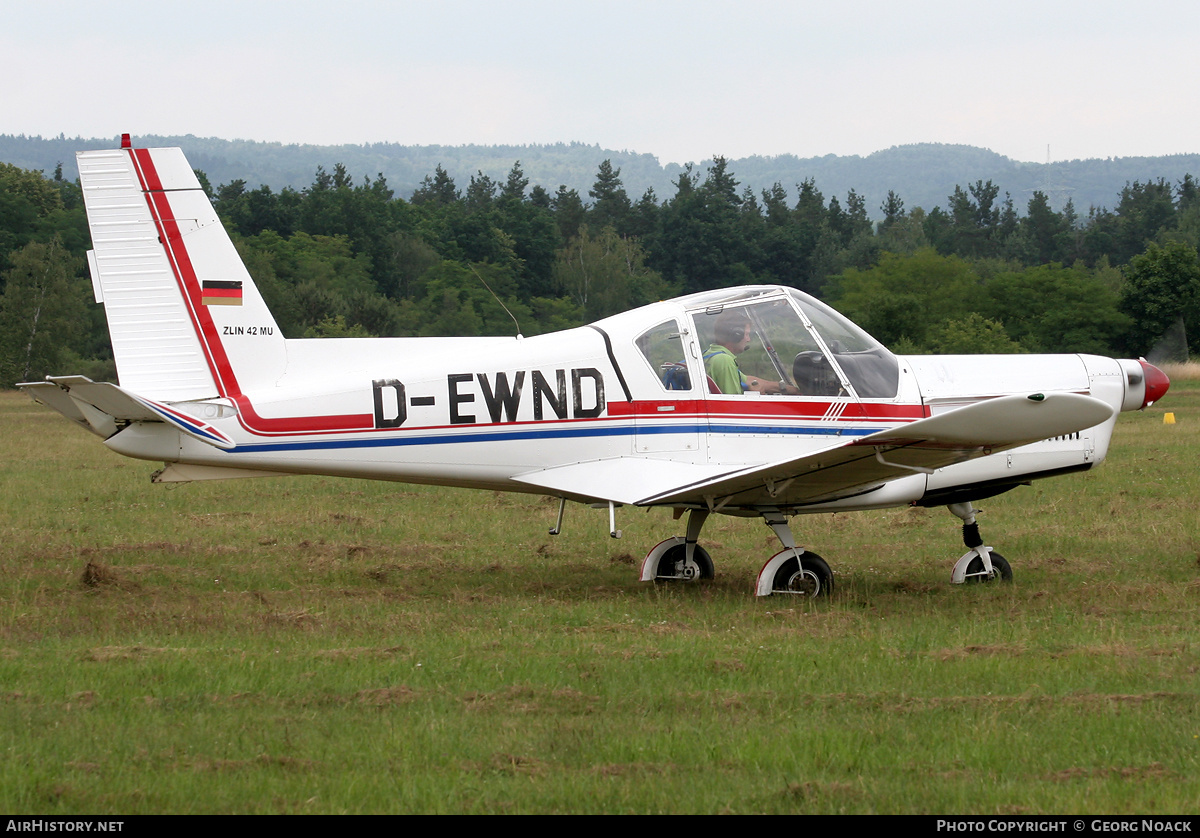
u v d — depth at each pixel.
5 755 11.11
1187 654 15.11
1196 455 42.84
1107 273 164.62
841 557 24.20
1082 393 22.17
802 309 21.09
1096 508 30.27
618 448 20.30
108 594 19.64
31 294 144.88
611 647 15.57
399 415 19.88
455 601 19.19
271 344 20.14
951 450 18.02
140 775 10.67
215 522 29.12
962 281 133.38
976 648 15.50
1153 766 11.02
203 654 14.99
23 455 49.28
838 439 20.84
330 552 24.62
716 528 28.11
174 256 19.92
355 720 12.34
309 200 196.88
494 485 20.62
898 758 11.21
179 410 19.62
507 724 12.15
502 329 163.50
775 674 14.12
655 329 20.42
